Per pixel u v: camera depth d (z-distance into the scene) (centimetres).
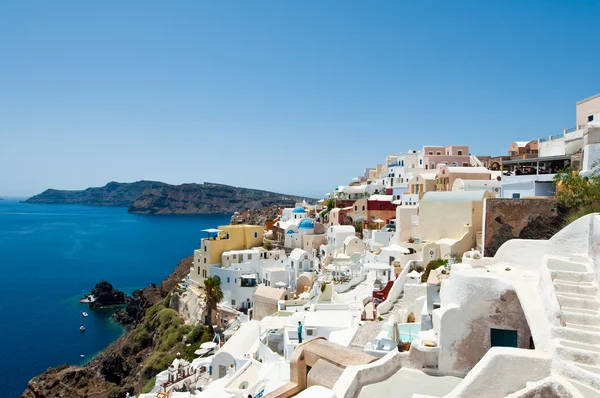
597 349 1112
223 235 8644
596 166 2927
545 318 1316
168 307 8775
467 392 1244
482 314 1678
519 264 1961
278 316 4700
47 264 17088
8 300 11344
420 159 9850
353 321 3581
